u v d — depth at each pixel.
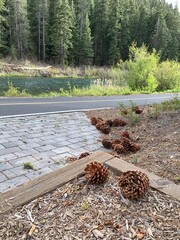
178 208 1.51
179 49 40.59
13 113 6.35
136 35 38.50
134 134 4.41
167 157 2.45
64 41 30.98
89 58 33.81
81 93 11.90
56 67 29.08
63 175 1.95
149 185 1.73
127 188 1.60
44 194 1.74
